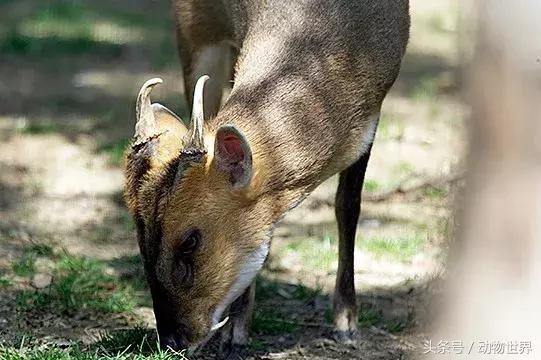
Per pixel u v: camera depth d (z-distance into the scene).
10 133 17.55
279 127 9.05
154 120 8.91
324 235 13.80
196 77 11.73
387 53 9.85
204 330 8.82
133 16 25.91
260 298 11.73
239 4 10.45
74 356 9.44
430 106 19.42
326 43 9.46
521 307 3.19
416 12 27.12
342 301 10.70
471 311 3.25
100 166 16.30
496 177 3.20
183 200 8.61
